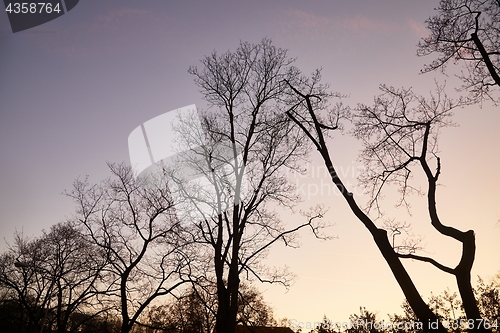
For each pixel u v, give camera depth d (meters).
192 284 21.28
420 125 13.87
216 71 20.72
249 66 20.59
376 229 10.91
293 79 18.95
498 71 12.98
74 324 27.61
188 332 24.88
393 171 14.00
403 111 14.30
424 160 12.79
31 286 29.53
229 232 19.22
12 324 30.30
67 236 27.45
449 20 13.63
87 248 26.64
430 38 14.14
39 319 28.78
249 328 19.39
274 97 19.88
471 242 10.47
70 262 27.17
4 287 29.30
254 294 25.06
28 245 29.27
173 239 21.66
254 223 20.17
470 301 9.74
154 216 22.86
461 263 10.28
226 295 18.17
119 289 23.55
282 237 19.75
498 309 29.78
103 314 25.95
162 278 22.47
